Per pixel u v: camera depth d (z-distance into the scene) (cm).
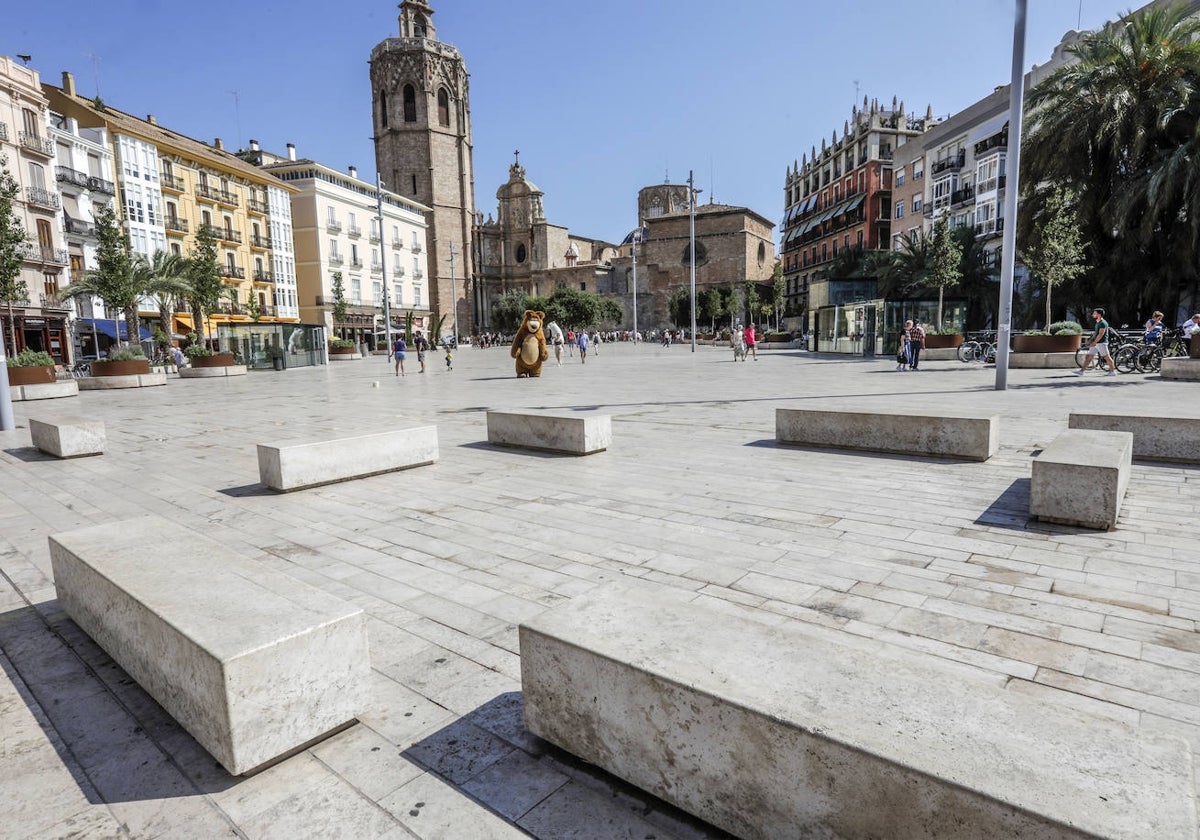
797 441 806
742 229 8488
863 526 480
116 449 943
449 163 7825
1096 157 2536
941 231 2883
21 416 1462
